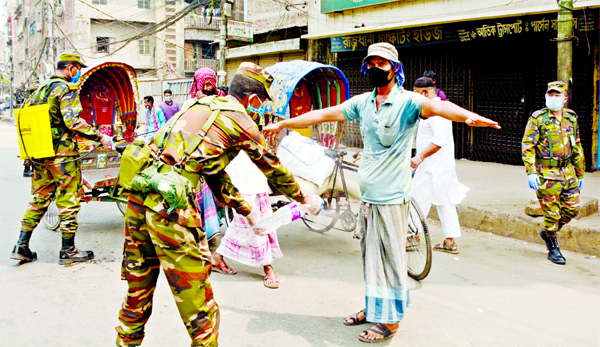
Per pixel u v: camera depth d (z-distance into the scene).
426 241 4.11
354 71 12.97
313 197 2.82
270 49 15.94
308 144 5.04
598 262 4.79
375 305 3.15
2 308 3.61
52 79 4.50
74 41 29.38
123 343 2.63
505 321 3.45
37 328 3.29
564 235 5.19
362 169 3.25
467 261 4.81
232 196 2.80
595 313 3.59
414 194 5.08
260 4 17.59
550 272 4.48
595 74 8.49
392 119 3.03
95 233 5.79
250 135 2.53
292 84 4.87
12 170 10.63
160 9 30.95
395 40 11.38
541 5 8.91
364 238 3.28
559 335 3.24
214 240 5.11
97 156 5.80
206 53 32.22
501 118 9.99
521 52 9.51
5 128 26.42
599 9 7.91
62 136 4.55
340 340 3.19
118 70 5.87
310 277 4.36
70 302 3.74
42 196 4.69
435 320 3.47
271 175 2.64
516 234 5.61
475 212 6.02
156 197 2.37
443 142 4.75
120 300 3.79
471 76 10.38
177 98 24.80
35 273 4.38
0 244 5.28
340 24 13.09
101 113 6.06
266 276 4.21
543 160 4.73
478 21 9.58
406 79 11.64
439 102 2.86
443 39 10.32
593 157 8.70
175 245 2.38
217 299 3.84
